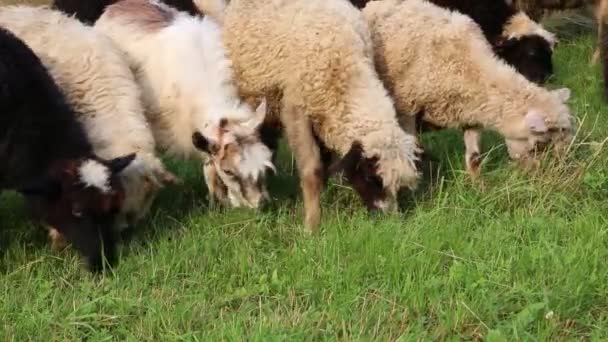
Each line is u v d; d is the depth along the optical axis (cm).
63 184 379
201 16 475
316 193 415
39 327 349
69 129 394
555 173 416
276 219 412
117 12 456
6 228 411
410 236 383
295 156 420
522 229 388
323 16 415
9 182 397
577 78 538
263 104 411
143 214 409
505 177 427
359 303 355
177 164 454
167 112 433
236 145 406
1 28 398
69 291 371
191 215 418
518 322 338
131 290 366
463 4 525
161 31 443
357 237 385
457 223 391
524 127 424
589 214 391
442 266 371
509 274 361
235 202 411
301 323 345
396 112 439
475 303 349
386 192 399
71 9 481
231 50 432
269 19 421
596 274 360
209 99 425
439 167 434
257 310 356
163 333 346
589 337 339
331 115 410
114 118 412
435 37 431
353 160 400
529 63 528
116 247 388
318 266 373
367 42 420
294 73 413
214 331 343
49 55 416
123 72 421
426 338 338
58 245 394
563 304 346
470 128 440
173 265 380
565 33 609
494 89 427
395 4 441
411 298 353
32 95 391
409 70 433
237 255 384
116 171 383
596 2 554
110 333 349
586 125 458
